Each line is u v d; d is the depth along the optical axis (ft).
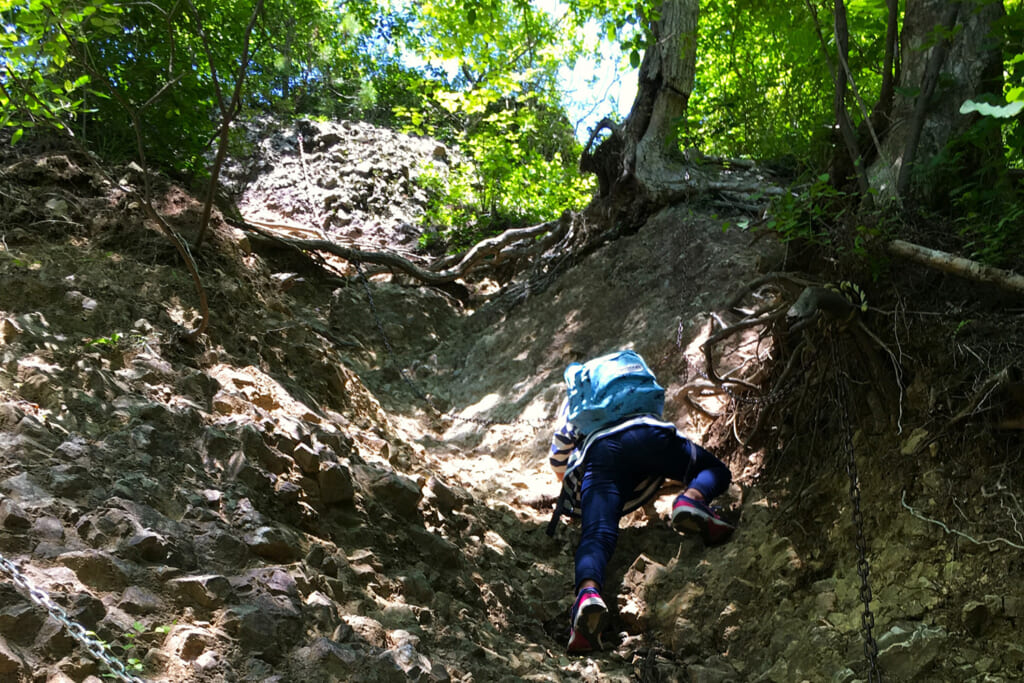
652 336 21.62
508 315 27.66
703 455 14.40
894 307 13.25
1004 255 12.07
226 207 28.17
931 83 14.20
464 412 22.43
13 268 15.23
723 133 18.86
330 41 44.83
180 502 10.49
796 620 12.35
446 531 13.98
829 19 16.01
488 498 16.88
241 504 10.89
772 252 15.15
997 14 14.58
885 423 13.44
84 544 9.11
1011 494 11.41
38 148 21.80
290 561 10.46
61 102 13.97
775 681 11.66
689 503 13.84
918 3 15.12
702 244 24.67
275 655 8.80
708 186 28.35
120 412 11.79
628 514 15.70
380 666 9.05
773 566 13.19
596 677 11.79
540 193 38.19
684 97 29.48
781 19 16.25
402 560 12.34
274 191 38.29
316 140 41.81
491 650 11.45
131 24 24.52
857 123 15.75
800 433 14.90
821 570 12.94
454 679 10.01
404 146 43.60
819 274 14.08
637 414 14.55
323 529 11.85
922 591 11.60
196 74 25.20
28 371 11.87
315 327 24.38
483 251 30.55
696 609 13.16
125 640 8.13
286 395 15.19
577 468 14.23
